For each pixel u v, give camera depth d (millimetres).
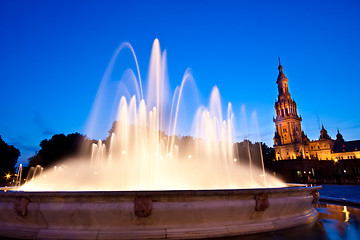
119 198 5852
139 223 5938
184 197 6004
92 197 5844
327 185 51812
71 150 66750
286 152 124188
